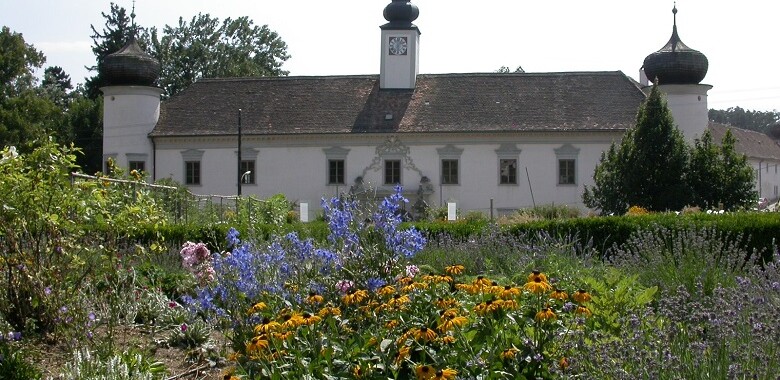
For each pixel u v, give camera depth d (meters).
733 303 6.81
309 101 51.16
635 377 5.36
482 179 47.84
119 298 9.61
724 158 33.44
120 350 7.99
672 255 11.71
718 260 11.20
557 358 6.29
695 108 48.09
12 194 8.41
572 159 47.31
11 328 8.30
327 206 8.94
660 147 33.53
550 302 7.11
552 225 19.34
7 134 54.44
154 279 11.87
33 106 57.38
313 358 6.46
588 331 6.67
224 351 8.27
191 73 74.25
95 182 9.99
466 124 48.12
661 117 33.75
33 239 8.62
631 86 50.00
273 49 77.69
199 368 8.00
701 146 33.75
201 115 50.84
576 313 6.60
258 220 27.53
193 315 8.63
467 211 47.41
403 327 6.89
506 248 13.62
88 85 75.00
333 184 48.88
